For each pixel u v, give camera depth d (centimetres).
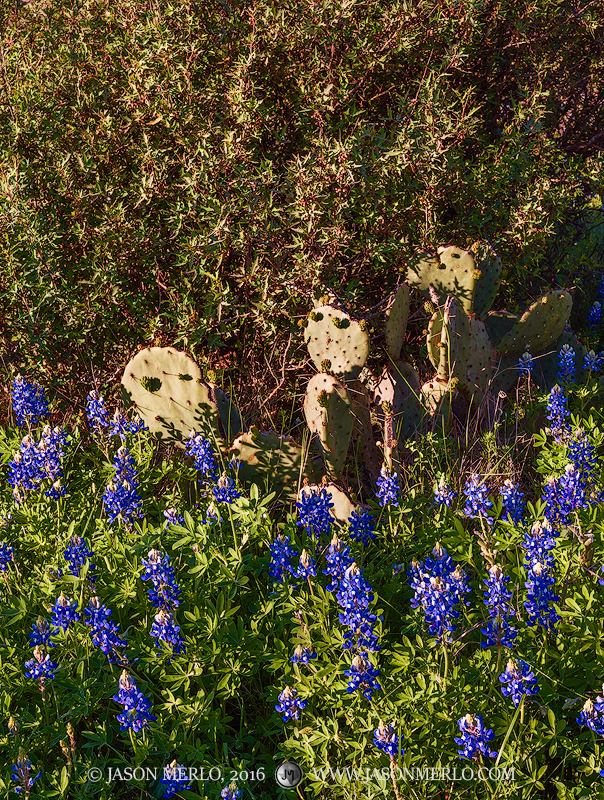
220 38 453
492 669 248
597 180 538
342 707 249
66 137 457
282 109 479
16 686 262
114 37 466
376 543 328
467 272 429
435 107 437
